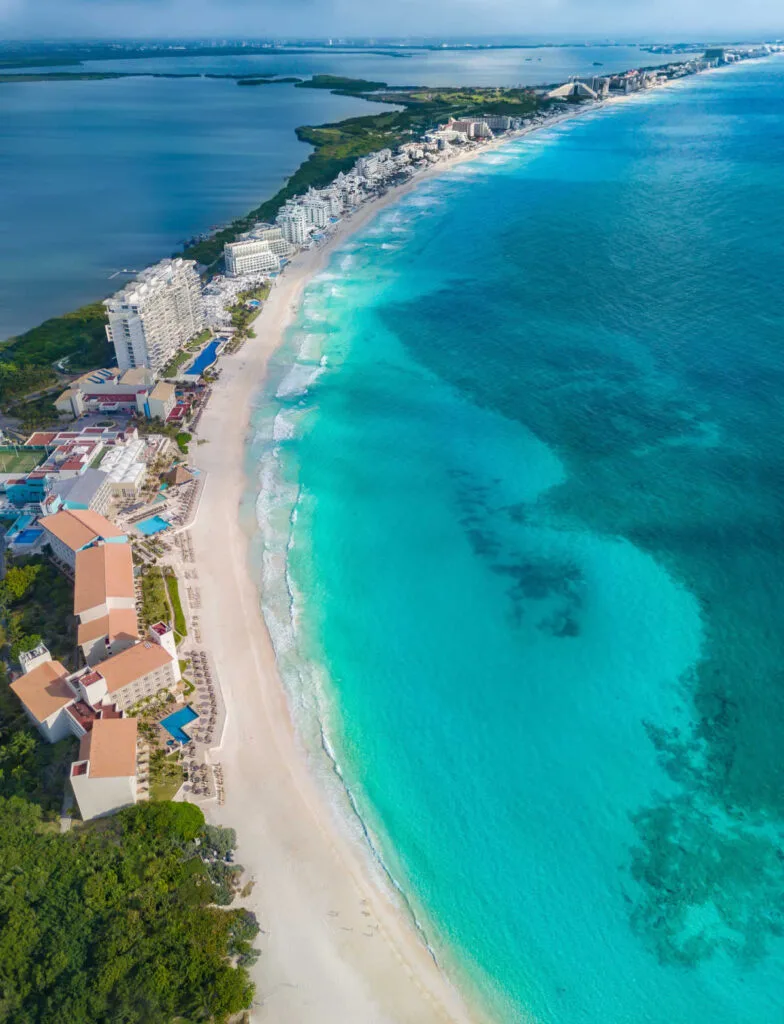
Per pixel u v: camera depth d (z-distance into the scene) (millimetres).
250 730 107500
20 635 117062
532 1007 79438
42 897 81375
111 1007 71812
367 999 79062
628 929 85438
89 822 92125
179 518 148250
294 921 85438
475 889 89688
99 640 111750
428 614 127250
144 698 108188
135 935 77750
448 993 80312
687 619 122938
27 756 98188
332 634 123812
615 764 102875
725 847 92562
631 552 136750
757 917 85812
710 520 142625
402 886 89875
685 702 110312
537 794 99875
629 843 93688
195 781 99250
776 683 112062
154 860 86250
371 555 140250
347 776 102250
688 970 81688
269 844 93250
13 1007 71688
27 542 138625
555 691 113250
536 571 134875
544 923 86375
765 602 125000
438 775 102562
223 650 119812
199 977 75500
